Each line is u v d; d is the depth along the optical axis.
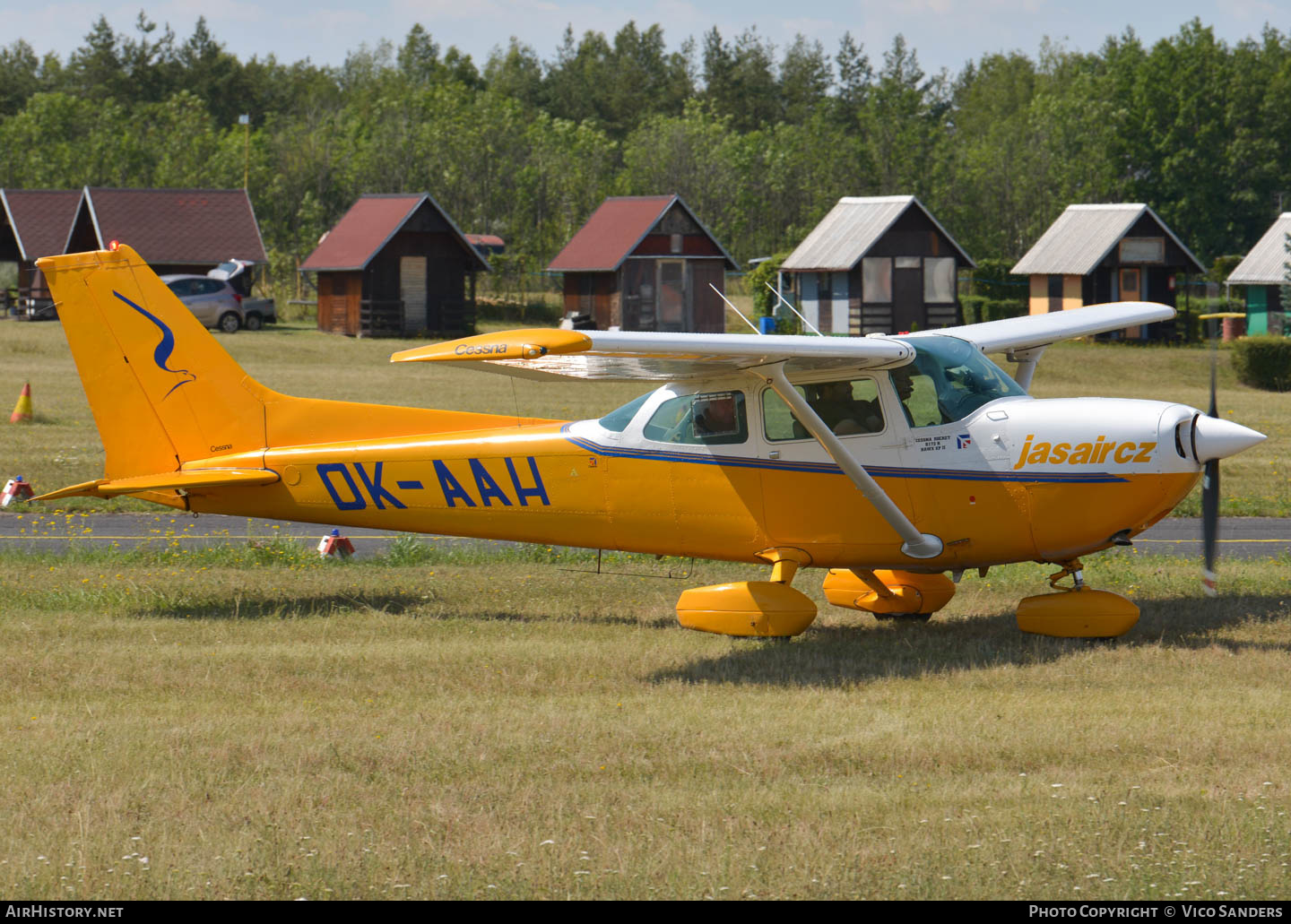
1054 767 21.61
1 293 176.75
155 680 27.58
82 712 25.28
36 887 17.02
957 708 25.14
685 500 32.44
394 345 143.00
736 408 31.73
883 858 17.72
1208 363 132.62
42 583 38.06
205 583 38.69
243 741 23.17
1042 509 29.81
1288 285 171.75
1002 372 31.98
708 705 25.77
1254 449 74.19
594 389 102.06
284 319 178.25
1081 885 16.92
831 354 28.59
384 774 21.50
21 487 53.88
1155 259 169.88
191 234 170.50
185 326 34.75
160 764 21.92
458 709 25.50
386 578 39.84
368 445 34.56
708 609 31.59
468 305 164.62
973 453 30.16
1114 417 29.42
